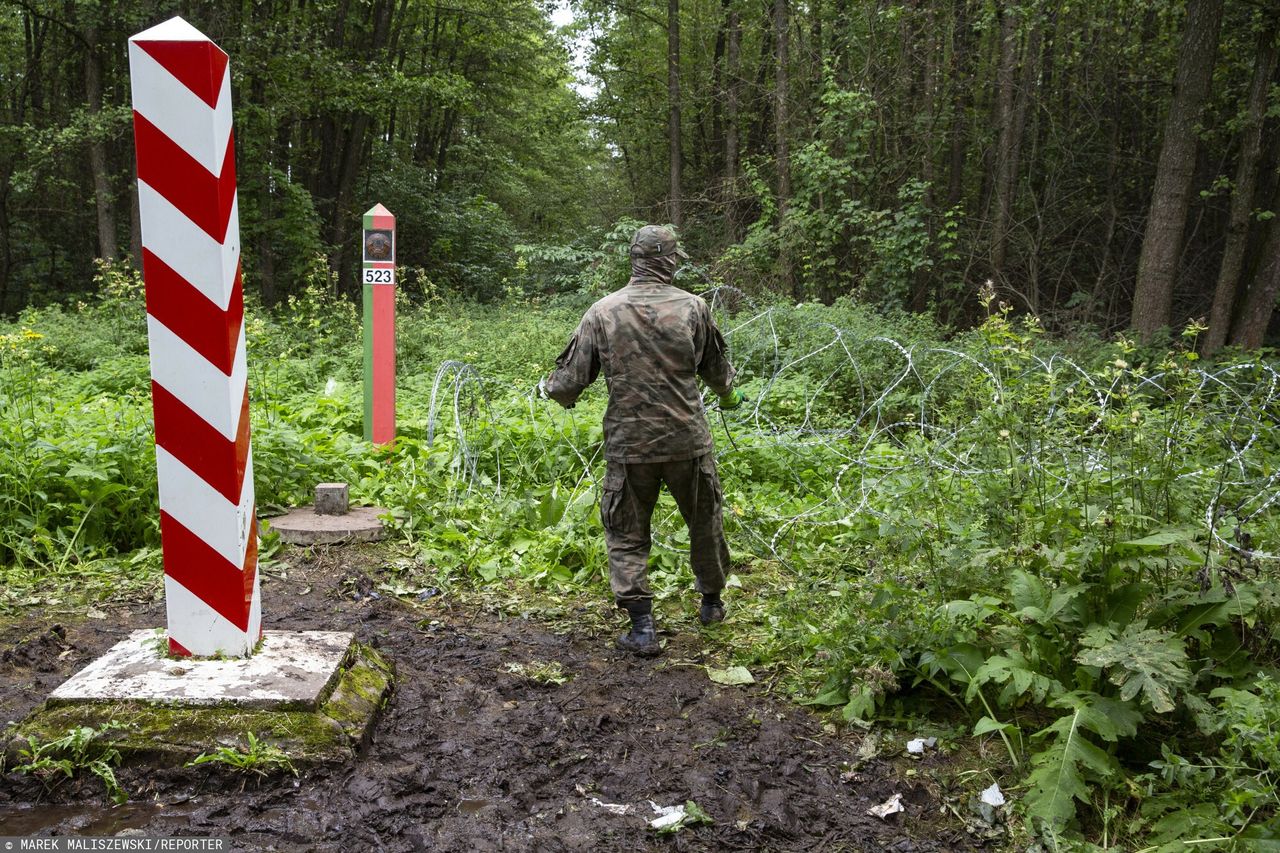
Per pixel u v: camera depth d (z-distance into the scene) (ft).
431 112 98.99
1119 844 9.12
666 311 13.46
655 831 9.32
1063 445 13.76
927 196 58.34
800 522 19.63
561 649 14.05
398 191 86.53
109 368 34.91
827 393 32.55
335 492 19.74
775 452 24.25
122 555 17.62
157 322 10.30
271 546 18.13
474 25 91.45
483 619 15.29
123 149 70.59
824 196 58.03
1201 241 57.67
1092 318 55.88
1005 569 12.07
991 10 57.11
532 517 19.43
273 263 70.44
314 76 65.00
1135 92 59.36
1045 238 57.57
